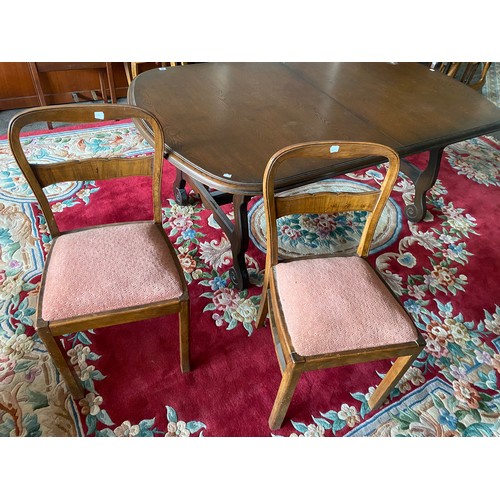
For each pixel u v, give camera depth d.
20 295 1.44
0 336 1.31
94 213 1.82
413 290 1.60
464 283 1.65
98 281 1.00
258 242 1.77
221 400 1.22
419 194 1.85
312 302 1.00
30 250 1.62
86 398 1.20
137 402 1.20
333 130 1.31
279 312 1.02
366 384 1.29
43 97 2.34
